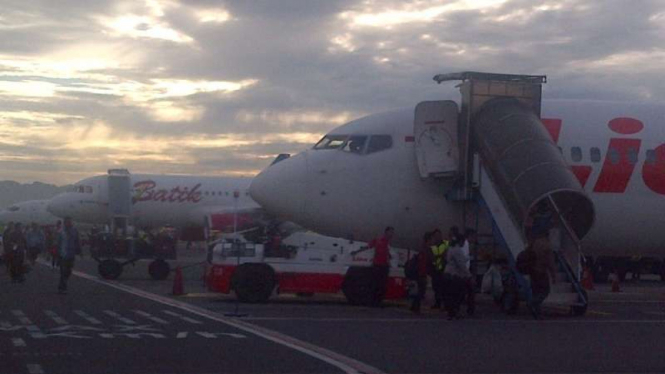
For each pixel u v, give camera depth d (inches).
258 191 1023.6
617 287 1325.0
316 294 1117.1
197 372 515.2
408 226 992.2
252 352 592.7
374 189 988.6
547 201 920.9
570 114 1042.7
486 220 979.9
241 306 933.8
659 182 1023.0
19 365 529.0
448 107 976.3
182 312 855.1
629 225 1026.1
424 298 1059.9
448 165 969.5
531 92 1008.9
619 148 1023.0
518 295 896.3
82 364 534.9
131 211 2345.0
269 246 991.6
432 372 531.2
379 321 810.8
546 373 534.0
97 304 937.5
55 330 696.4
